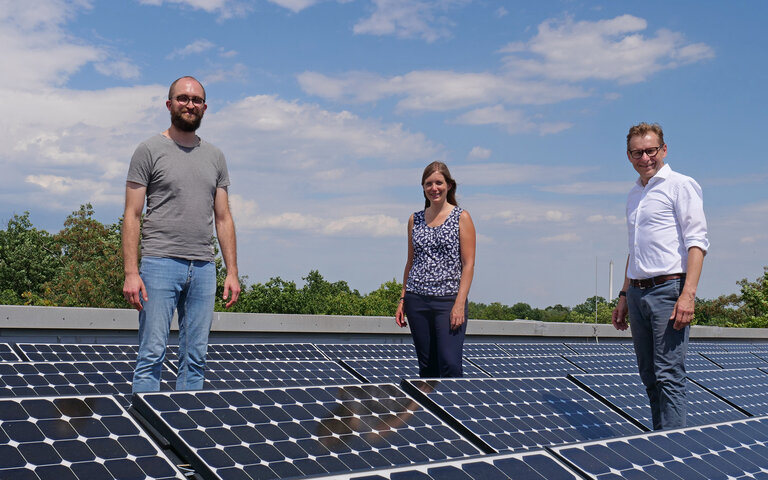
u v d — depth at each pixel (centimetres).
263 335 1241
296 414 391
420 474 320
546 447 379
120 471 297
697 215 591
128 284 548
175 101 562
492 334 1584
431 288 680
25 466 283
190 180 567
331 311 5216
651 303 607
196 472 326
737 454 432
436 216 695
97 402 347
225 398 384
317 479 295
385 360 890
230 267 611
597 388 636
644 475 372
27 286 7094
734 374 928
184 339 580
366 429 396
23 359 714
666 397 596
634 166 624
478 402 480
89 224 6556
